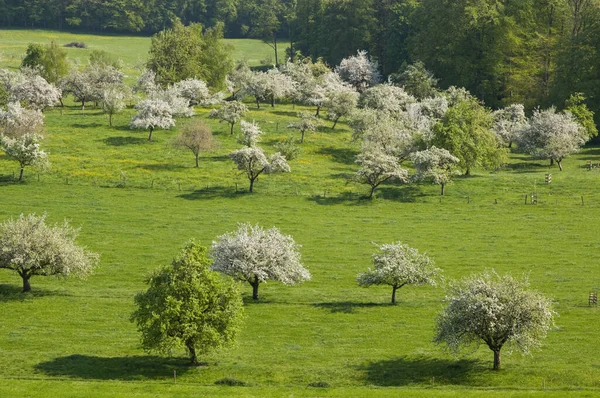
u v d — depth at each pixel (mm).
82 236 159000
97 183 195625
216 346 98625
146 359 101188
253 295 127875
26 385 89500
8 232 126938
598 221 172125
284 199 190375
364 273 126312
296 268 129125
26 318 115438
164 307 98375
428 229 169375
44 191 187625
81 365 97688
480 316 96938
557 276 138125
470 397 86875
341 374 96188
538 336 99688
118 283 134125
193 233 163250
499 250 154250
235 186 197500
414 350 104938
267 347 105875
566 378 94250
